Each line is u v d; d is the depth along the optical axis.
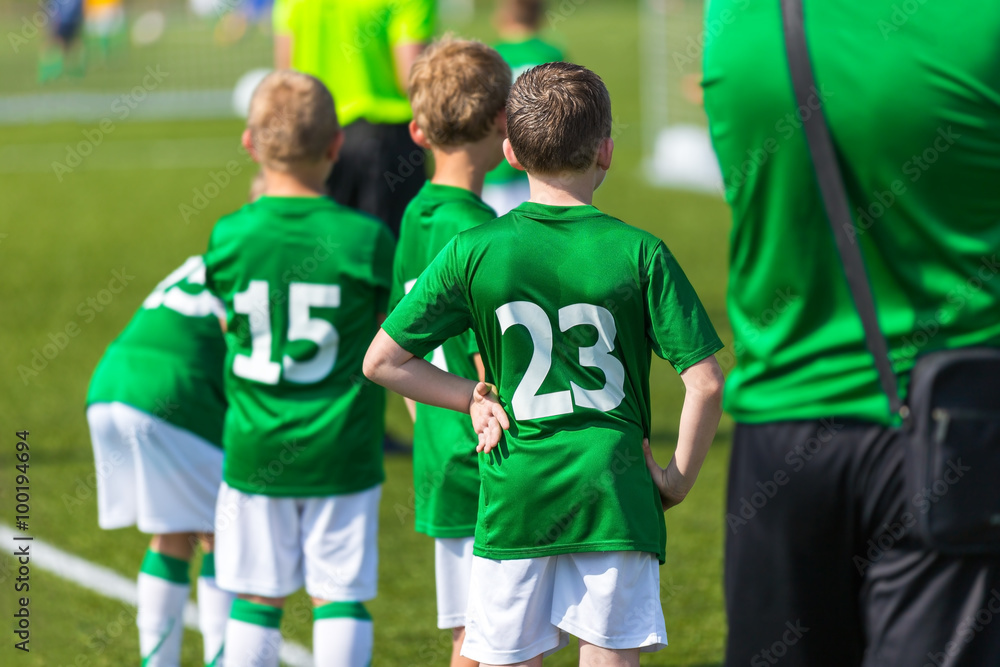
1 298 29.03
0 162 51.59
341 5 17.27
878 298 7.21
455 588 9.14
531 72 7.36
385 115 17.70
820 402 7.38
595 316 6.92
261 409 9.77
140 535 15.70
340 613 9.72
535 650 7.28
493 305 7.01
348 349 9.91
